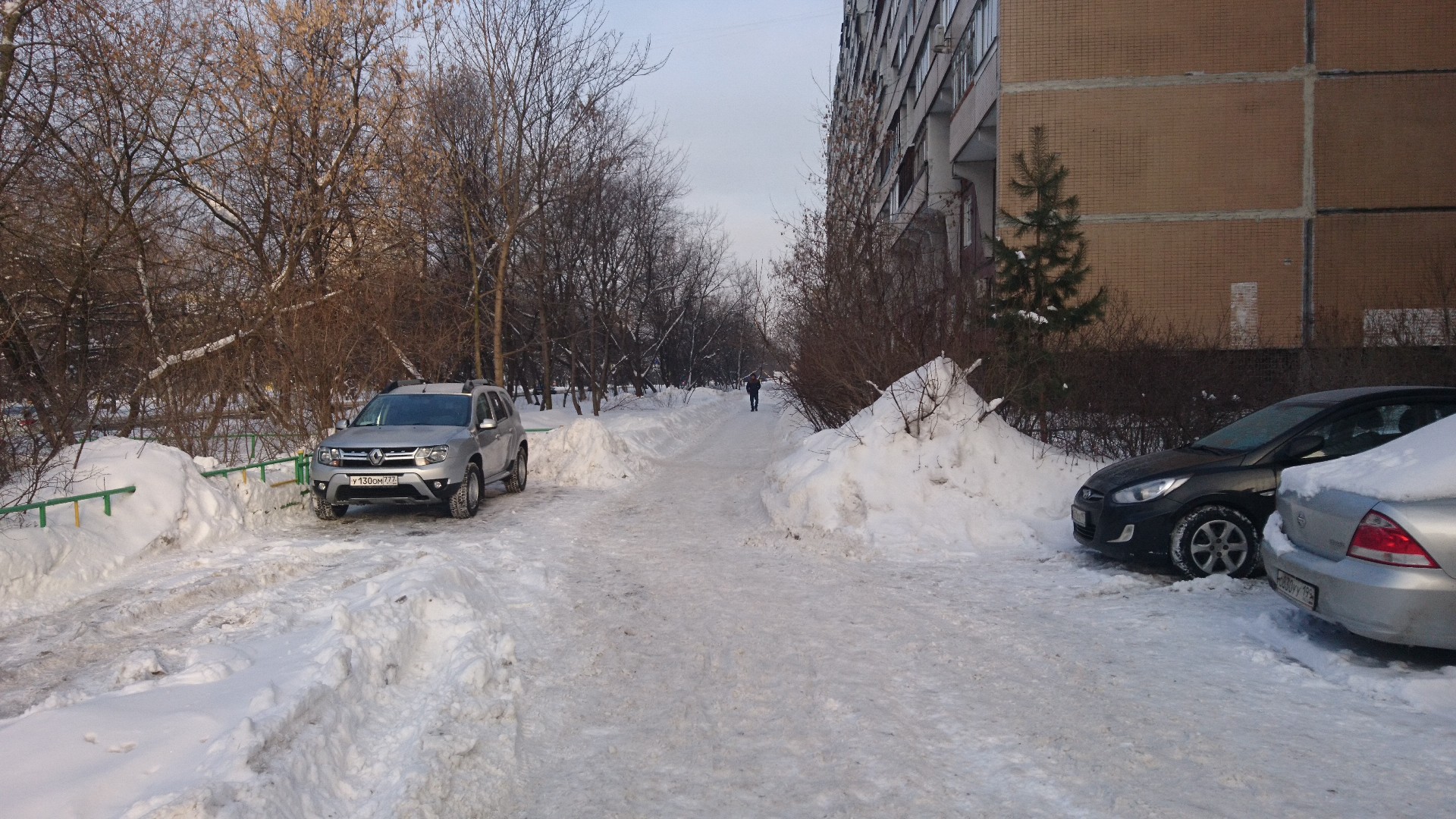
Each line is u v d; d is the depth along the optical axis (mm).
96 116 14117
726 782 4105
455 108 24109
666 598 7531
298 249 15836
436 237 23984
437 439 11883
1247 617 6461
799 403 18938
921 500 9945
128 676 5199
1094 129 18844
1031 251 12195
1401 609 4883
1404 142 18375
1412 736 4332
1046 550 8992
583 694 5293
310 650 5273
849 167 20484
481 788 4012
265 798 3467
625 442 18359
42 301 14406
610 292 37125
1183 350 12383
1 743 3908
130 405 12930
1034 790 3891
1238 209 18672
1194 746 4281
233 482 11141
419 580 6523
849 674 5484
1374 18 18359
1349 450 7547
